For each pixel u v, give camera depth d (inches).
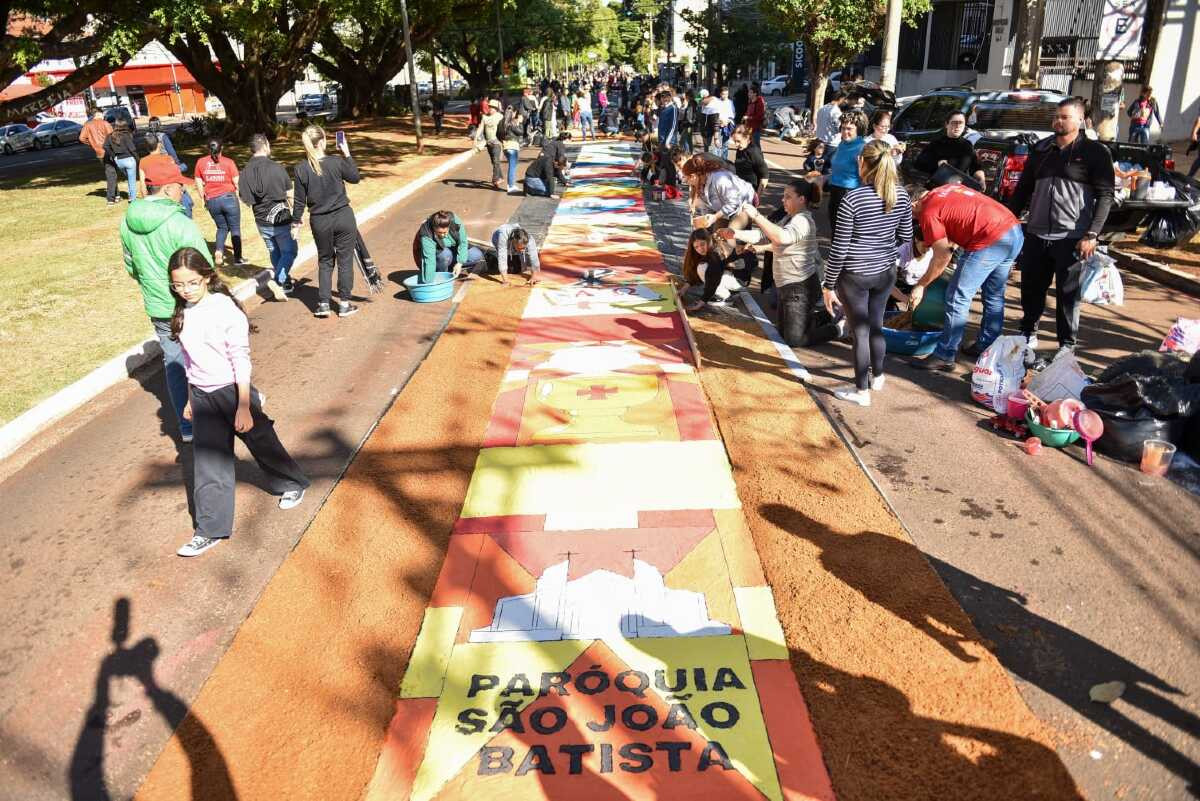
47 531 186.7
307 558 169.6
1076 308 254.2
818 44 906.1
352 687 134.2
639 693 130.2
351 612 152.2
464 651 141.0
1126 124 755.4
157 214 199.5
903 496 184.5
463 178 722.2
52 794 118.4
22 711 134.1
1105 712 124.5
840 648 137.5
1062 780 112.6
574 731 123.6
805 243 269.3
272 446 180.5
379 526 179.9
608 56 4190.5
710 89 1421.0
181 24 642.8
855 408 230.4
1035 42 738.2
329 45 1375.5
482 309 330.6
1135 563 159.3
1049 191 245.6
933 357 261.0
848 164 354.6
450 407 239.0
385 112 1562.5
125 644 148.3
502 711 127.9
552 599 153.2
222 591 161.6
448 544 172.4
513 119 623.2
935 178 279.3
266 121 1085.1
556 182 649.6
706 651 138.3
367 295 361.7
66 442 232.2
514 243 360.5
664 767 116.6
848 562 159.9
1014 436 212.1
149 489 203.6
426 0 1081.4
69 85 729.0
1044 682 130.4
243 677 137.4
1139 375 200.4
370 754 121.4
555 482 195.0
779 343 282.7
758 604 149.3
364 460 209.8
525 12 1894.7
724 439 212.1
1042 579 155.0
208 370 165.6
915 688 128.8
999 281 248.8
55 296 360.2
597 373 258.7
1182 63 744.3
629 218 500.1
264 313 341.7
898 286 279.4
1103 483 188.7
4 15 665.6
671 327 299.6
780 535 169.8
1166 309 313.3
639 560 163.6
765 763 116.6
